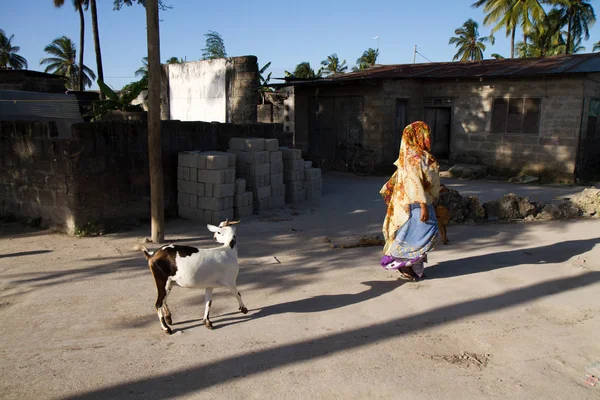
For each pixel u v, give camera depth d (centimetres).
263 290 567
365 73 2000
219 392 350
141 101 2000
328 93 1886
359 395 347
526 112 1638
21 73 1919
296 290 568
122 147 873
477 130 1753
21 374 373
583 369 384
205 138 1032
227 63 1534
